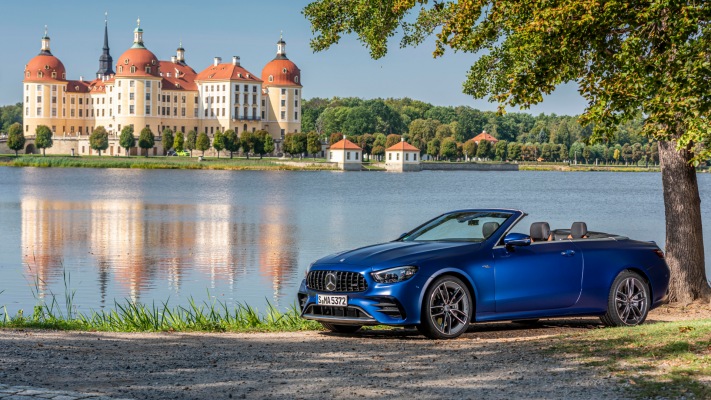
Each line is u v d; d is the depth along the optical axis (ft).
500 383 27.73
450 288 39.11
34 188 362.12
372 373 29.81
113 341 38.34
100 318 54.39
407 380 28.48
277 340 39.70
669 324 39.06
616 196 360.28
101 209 244.83
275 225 198.49
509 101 47.34
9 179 454.40
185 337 40.73
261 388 27.22
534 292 40.55
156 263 119.75
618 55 42.42
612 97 43.50
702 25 42.27
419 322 38.11
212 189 387.14
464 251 39.47
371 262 38.63
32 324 44.60
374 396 26.07
